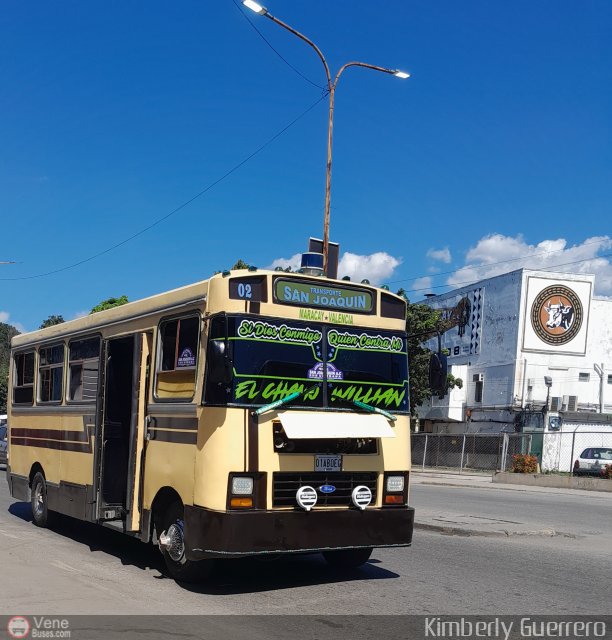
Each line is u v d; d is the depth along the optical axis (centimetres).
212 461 710
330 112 2050
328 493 761
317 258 887
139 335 867
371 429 778
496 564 946
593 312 4319
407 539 802
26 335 1282
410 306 3619
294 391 757
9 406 1327
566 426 3825
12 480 1285
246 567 877
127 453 963
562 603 742
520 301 4191
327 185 2041
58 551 965
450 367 4600
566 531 1274
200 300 766
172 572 789
